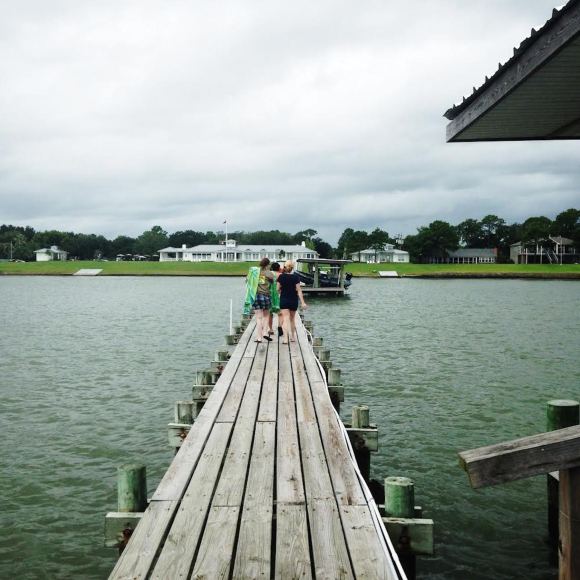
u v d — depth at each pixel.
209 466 6.15
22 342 24.22
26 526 7.73
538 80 5.58
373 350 22.14
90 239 185.00
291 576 4.07
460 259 141.38
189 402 8.61
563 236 138.75
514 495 8.71
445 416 12.88
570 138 7.59
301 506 5.18
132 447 10.76
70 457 10.23
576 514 3.82
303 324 20.75
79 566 6.84
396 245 163.25
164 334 26.88
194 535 4.60
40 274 105.38
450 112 7.20
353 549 4.41
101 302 46.44
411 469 9.77
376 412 13.16
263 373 11.32
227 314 36.72
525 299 51.16
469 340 25.02
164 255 134.62
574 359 20.38
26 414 12.95
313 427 7.67
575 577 3.83
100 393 15.02
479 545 7.32
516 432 11.76
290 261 14.93
